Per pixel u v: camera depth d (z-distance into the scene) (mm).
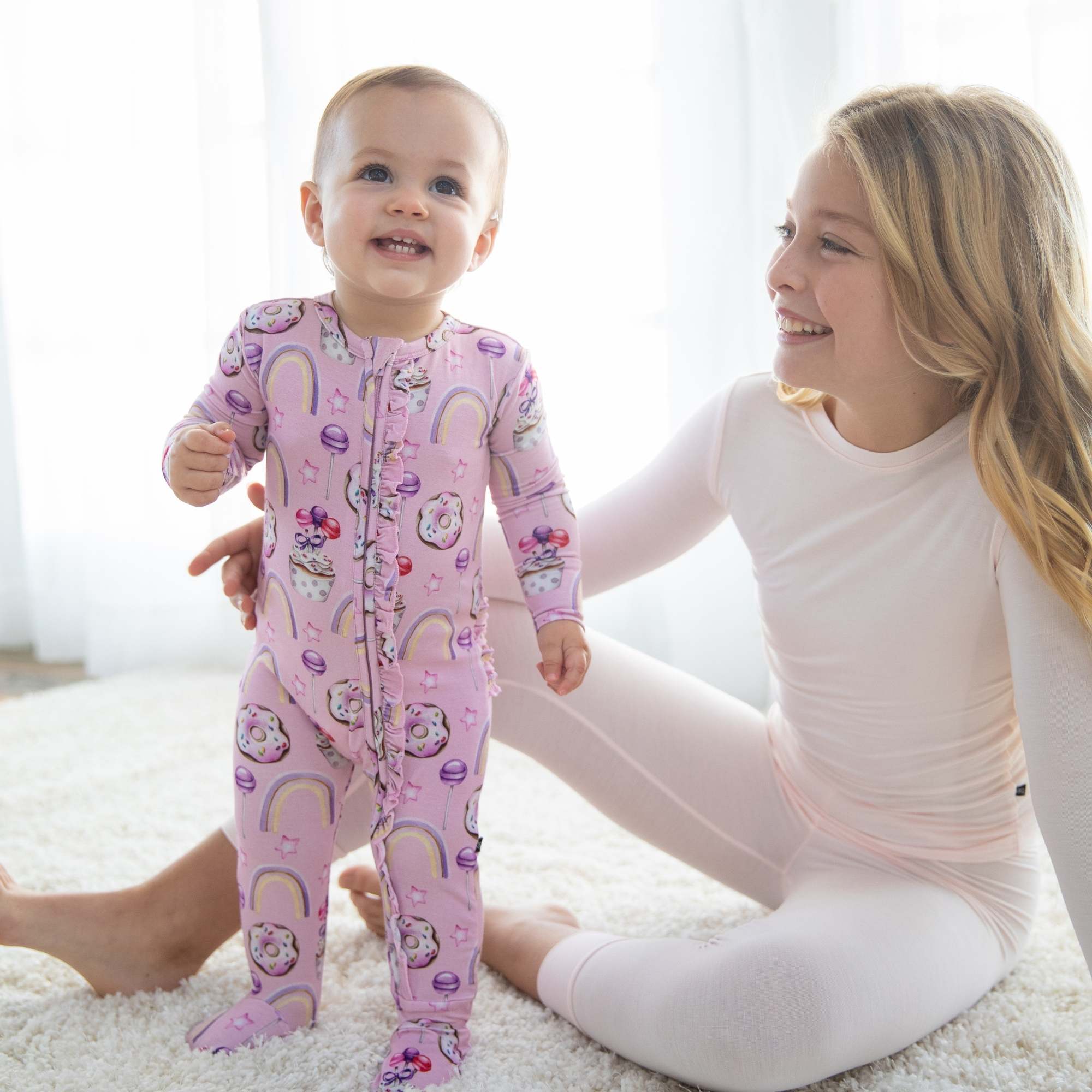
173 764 1825
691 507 1178
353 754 1000
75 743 1928
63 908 1094
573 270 2158
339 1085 932
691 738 1154
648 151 2109
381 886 1029
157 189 2482
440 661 1001
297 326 998
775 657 1125
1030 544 905
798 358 981
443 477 990
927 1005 956
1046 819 891
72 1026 1038
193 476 945
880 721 1040
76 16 2494
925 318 935
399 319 1004
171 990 1110
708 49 1979
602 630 2203
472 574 1022
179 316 2488
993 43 1764
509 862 1429
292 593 994
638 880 1379
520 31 2137
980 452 936
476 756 1007
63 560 2609
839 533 1036
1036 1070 969
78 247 2520
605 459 2172
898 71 1778
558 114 2139
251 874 1008
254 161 2334
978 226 928
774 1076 889
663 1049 932
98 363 2496
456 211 974
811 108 1862
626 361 2150
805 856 1125
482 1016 1065
